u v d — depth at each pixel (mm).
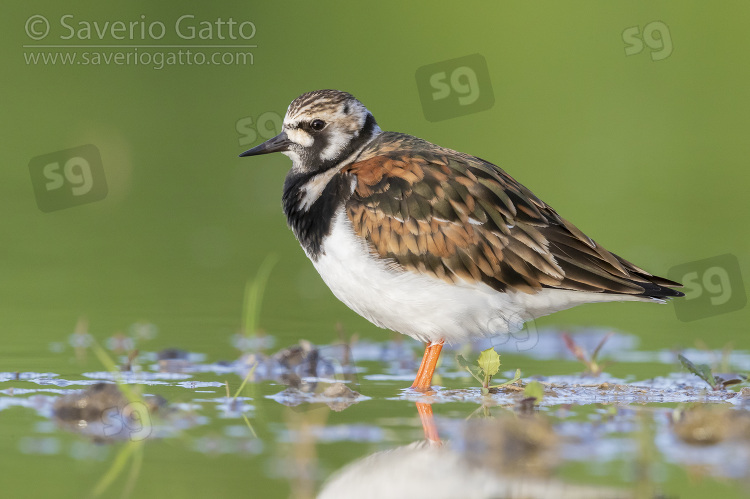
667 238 17562
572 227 10773
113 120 22422
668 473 7246
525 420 8305
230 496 6773
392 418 8859
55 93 23172
